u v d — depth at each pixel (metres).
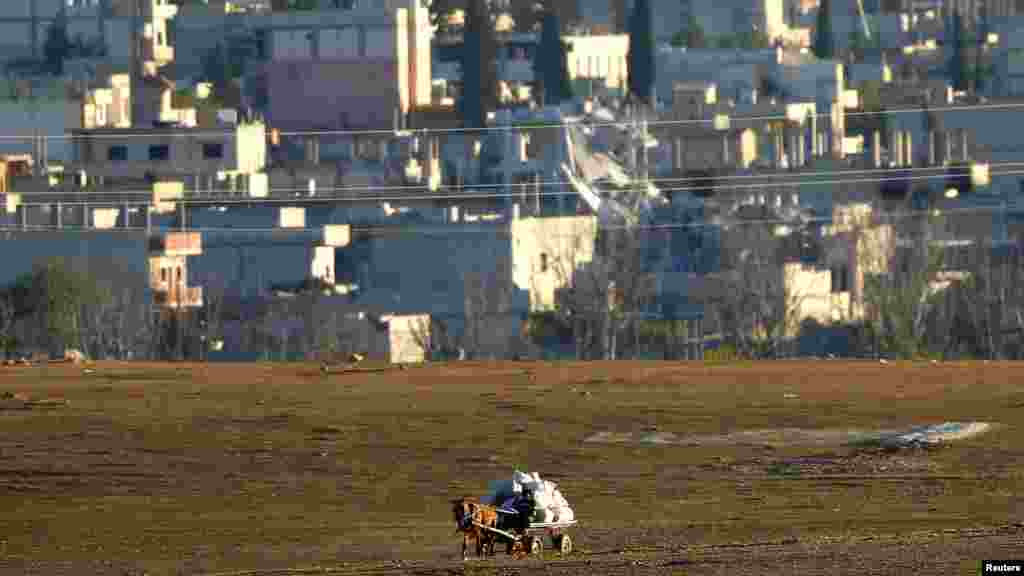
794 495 176.12
